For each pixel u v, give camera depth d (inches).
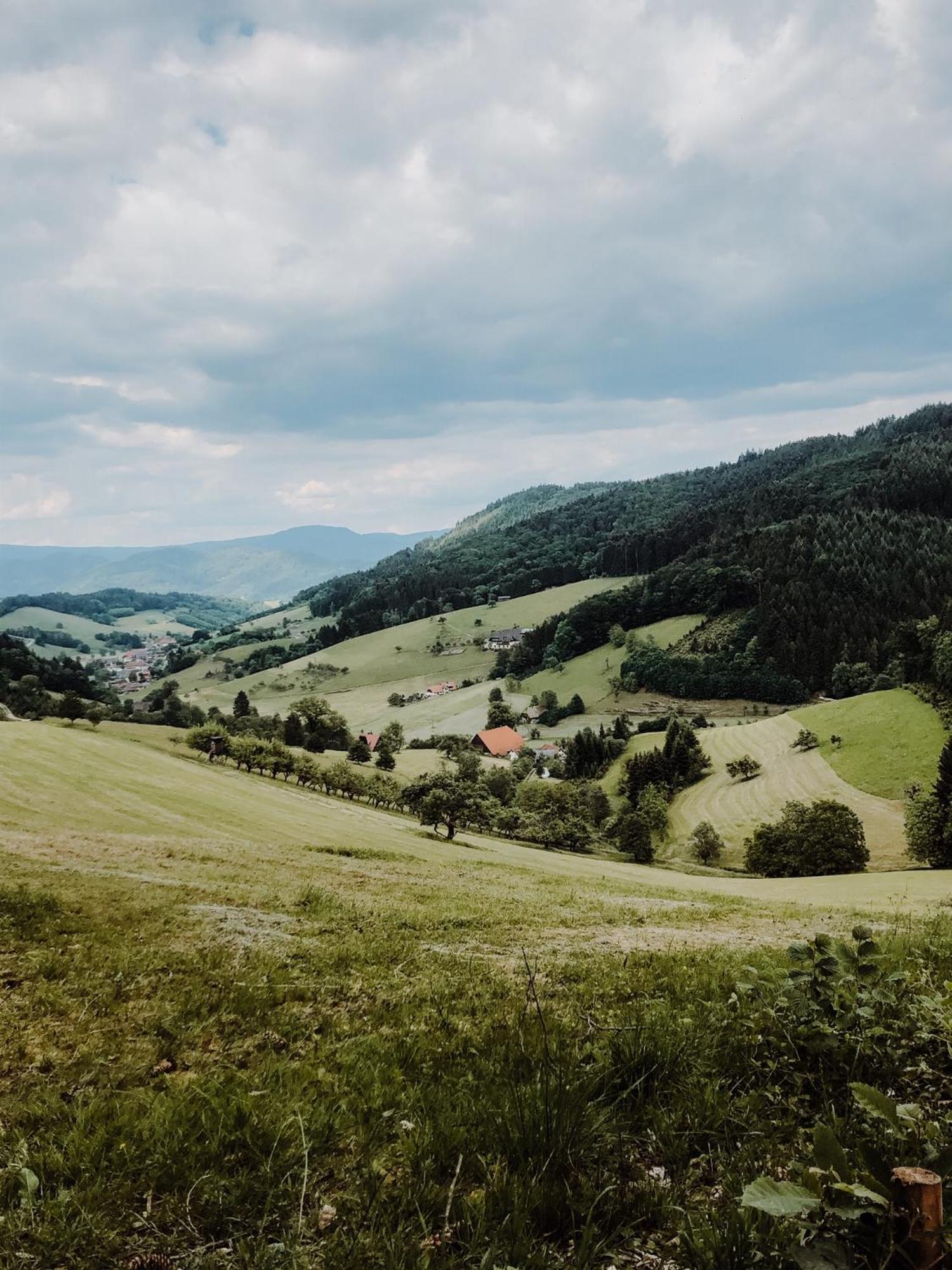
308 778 4072.3
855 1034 186.1
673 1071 180.2
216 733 4456.2
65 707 5575.8
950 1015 197.8
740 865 3474.4
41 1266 111.5
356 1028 251.8
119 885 610.2
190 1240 120.0
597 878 1678.2
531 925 569.0
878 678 6008.9
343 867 1135.0
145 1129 153.4
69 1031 239.9
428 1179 133.4
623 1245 117.8
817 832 3036.4
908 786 3836.1
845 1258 92.5
